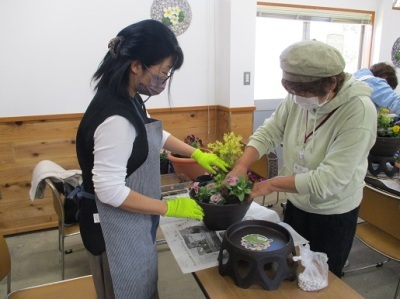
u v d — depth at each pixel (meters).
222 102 2.91
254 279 0.84
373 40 3.64
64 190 1.85
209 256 0.98
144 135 0.88
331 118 1.08
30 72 2.32
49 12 2.29
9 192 2.45
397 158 1.75
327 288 0.85
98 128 0.81
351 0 3.42
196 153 1.34
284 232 0.97
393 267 2.09
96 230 0.98
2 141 2.35
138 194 0.90
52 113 2.44
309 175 1.03
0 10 2.17
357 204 1.21
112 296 1.04
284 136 1.30
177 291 1.90
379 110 1.91
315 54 0.91
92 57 2.45
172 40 0.84
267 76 3.35
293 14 3.21
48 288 1.31
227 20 2.67
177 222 1.17
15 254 2.29
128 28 0.84
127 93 0.86
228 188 1.08
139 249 0.99
